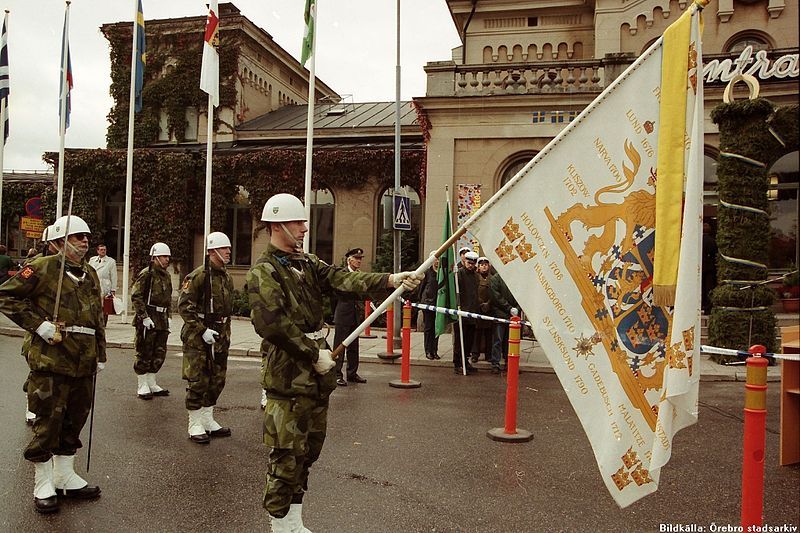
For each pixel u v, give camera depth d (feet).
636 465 11.00
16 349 43.34
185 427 24.00
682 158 10.74
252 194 73.31
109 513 15.56
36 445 15.42
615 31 66.33
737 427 24.89
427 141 60.54
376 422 25.27
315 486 17.70
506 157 59.00
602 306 11.19
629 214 11.11
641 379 11.02
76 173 78.69
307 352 12.64
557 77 58.49
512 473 19.03
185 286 22.31
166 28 84.33
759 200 41.55
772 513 16.02
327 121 83.97
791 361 19.98
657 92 11.03
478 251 50.49
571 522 15.35
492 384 34.37
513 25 76.18
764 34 62.80
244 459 20.11
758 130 41.16
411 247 66.49
